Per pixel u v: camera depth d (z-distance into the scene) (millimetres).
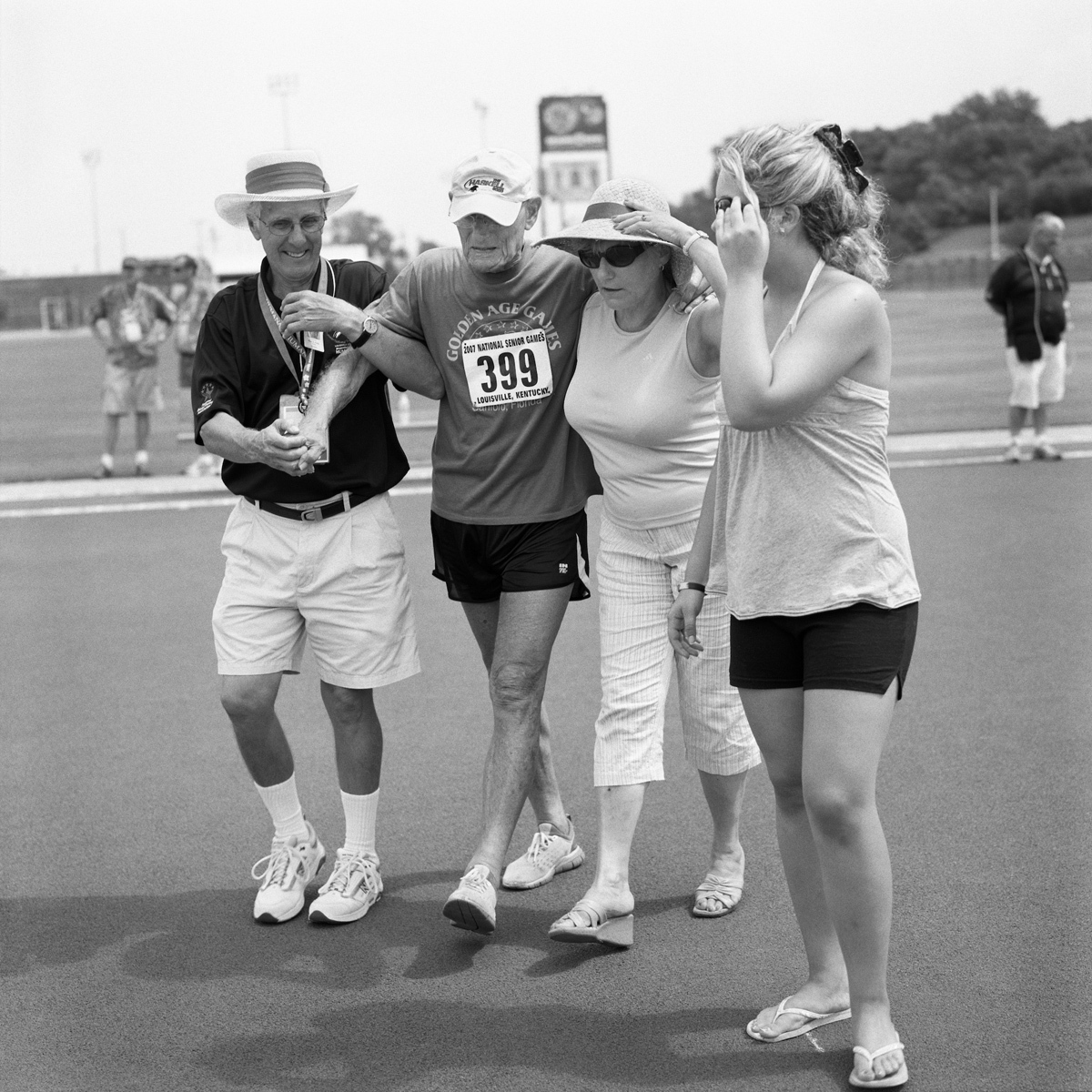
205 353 5570
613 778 5289
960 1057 4379
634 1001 4863
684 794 6859
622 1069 4418
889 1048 4266
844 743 4133
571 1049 4547
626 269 5109
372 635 5598
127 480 18562
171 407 29797
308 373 5488
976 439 19203
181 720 8320
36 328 118875
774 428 4184
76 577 12586
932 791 6672
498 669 5477
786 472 4195
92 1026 4797
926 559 11852
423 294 5520
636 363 5223
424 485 16922
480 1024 4734
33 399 33750
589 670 9125
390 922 5586
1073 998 4695
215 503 16375
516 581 5523
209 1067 4508
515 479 5523
